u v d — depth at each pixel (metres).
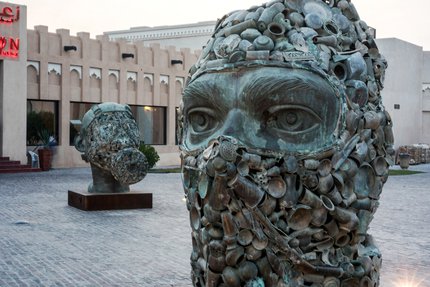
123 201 13.45
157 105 30.67
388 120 3.05
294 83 2.64
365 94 2.88
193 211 2.91
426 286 6.91
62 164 26.70
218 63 2.80
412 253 8.88
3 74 24.66
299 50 2.73
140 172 13.02
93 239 9.88
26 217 12.27
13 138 24.94
